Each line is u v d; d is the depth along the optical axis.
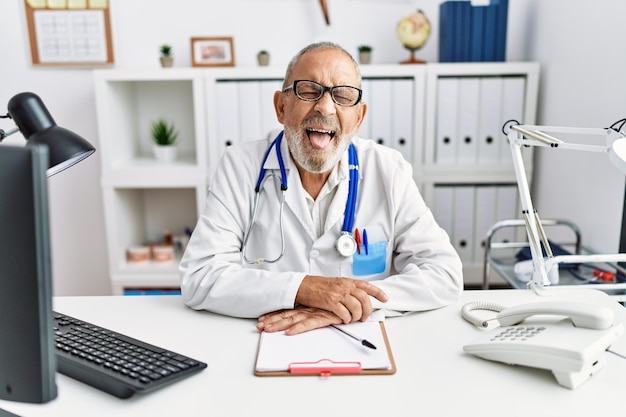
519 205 2.40
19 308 0.63
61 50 2.49
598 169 1.94
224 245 1.30
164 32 2.51
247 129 2.30
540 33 2.40
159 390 0.84
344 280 1.13
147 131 2.65
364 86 2.28
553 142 1.14
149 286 2.42
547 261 1.28
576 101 2.08
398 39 2.50
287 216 1.38
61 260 2.73
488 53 2.34
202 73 2.26
